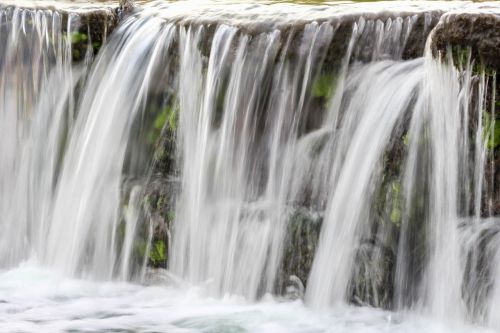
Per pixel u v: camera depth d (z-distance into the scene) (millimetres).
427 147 11734
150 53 14609
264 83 13305
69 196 14836
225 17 13969
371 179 12156
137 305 12875
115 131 14633
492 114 11281
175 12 14898
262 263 12938
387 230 11992
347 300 12250
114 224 14250
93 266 14344
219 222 13438
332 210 12516
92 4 16141
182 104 14117
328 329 11586
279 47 13195
